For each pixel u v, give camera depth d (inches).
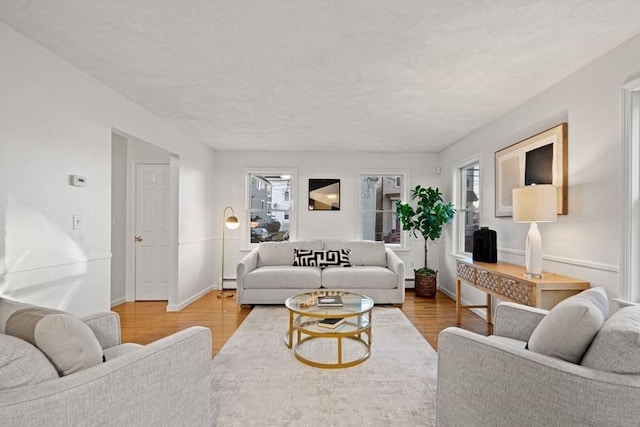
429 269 187.2
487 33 74.7
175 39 78.4
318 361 96.3
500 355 49.8
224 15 68.7
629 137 76.8
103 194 104.7
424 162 206.1
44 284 83.7
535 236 94.9
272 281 155.2
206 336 58.6
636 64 75.0
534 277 94.0
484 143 148.2
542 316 67.6
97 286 102.1
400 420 69.3
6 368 36.3
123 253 169.3
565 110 97.9
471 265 124.4
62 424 36.2
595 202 86.1
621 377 40.4
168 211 172.9
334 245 184.9
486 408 51.4
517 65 90.4
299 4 65.0
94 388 39.2
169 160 171.8
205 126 151.3
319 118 138.4
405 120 140.6
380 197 209.2
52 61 85.4
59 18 70.5
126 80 101.9
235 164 203.9
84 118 96.7
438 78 98.8
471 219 173.3
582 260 90.5
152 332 125.5
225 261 202.5
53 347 42.1
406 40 78.0
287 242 185.5
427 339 116.3
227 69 93.9
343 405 74.5
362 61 88.7
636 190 76.5
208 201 194.2
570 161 95.4
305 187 205.2
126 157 171.2
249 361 97.3
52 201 85.8
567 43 78.8
